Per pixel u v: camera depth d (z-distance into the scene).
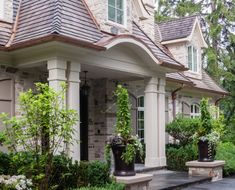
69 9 11.04
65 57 10.16
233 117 26.33
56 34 9.34
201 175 12.91
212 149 13.41
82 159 13.79
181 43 18.95
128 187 9.29
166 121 17.11
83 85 13.54
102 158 14.21
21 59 10.71
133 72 12.70
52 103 7.14
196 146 13.98
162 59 13.61
